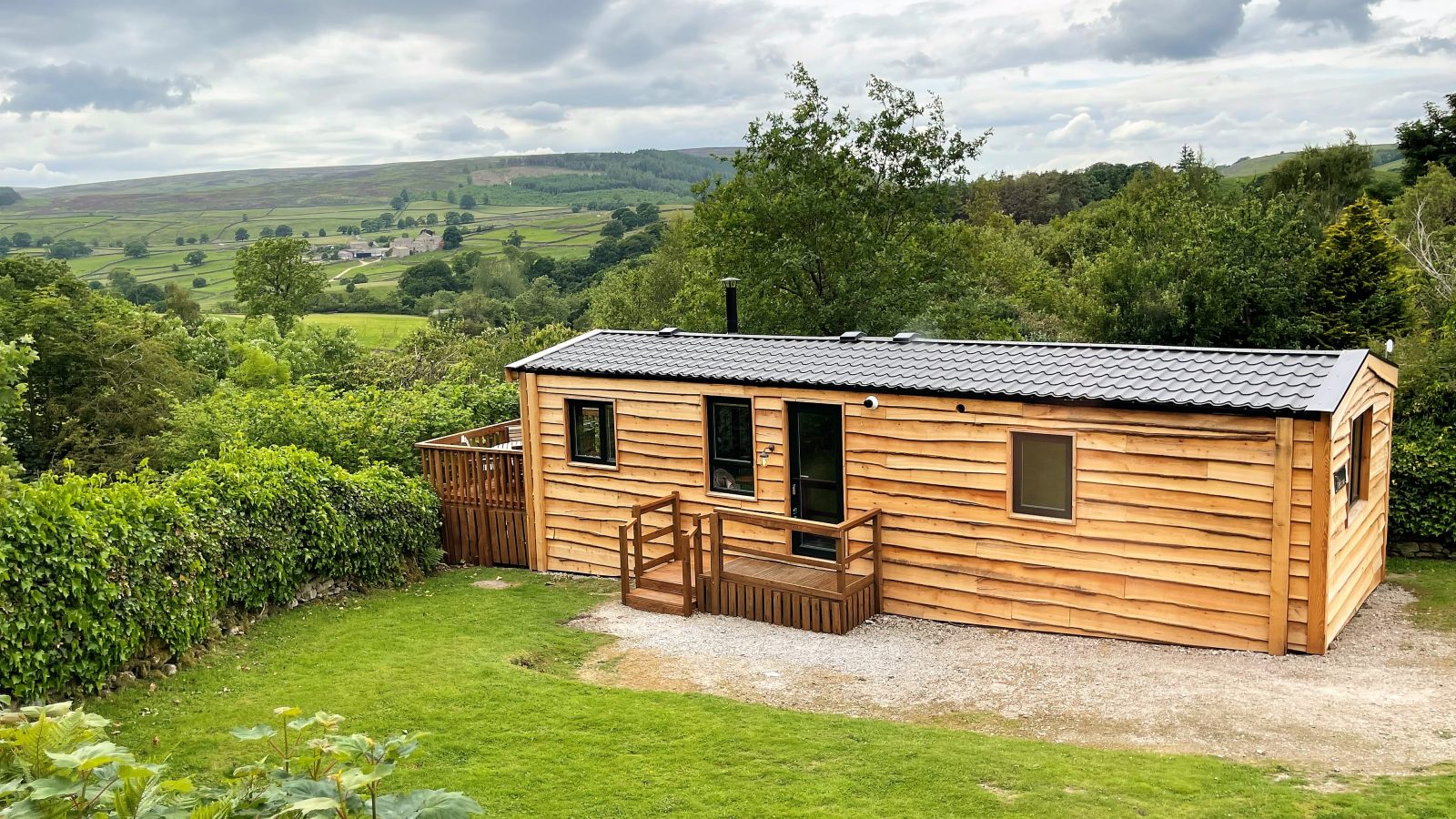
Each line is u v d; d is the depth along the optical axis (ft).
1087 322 105.91
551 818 22.67
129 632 31.58
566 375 49.34
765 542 44.73
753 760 25.75
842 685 32.89
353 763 13.70
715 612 42.01
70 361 111.55
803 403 42.93
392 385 124.57
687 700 30.73
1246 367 35.76
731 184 112.27
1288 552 33.09
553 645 37.55
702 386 45.24
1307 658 33.17
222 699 31.17
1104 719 28.68
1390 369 40.19
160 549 33.27
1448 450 46.65
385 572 46.88
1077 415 36.42
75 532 30.09
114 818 12.17
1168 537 35.24
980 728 28.71
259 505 39.60
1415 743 25.40
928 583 40.73
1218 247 99.25
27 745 12.18
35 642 28.66
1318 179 160.86
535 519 50.98
